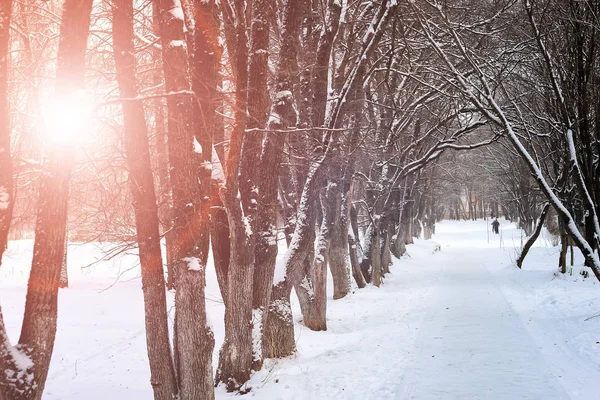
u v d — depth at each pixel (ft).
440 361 33.22
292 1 34.71
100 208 39.27
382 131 75.51
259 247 33.83
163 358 23.70
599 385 26.86
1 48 17.43
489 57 66.59
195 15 27.04
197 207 24.29
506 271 90.68
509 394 26.14
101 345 42.22
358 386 28.94
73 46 18.53
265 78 32.12
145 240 23.41
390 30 64.13
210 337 24.29
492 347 36.50
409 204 117.29
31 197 49.47
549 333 40.55
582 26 42.80
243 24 28.14
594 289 60.54
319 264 48.37
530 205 156.87
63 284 65.92
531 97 67.00
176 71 23.89
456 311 53.01
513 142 44.70
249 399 27.94
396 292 72.64
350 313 57.16
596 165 45.32
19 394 16.94
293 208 49.06
